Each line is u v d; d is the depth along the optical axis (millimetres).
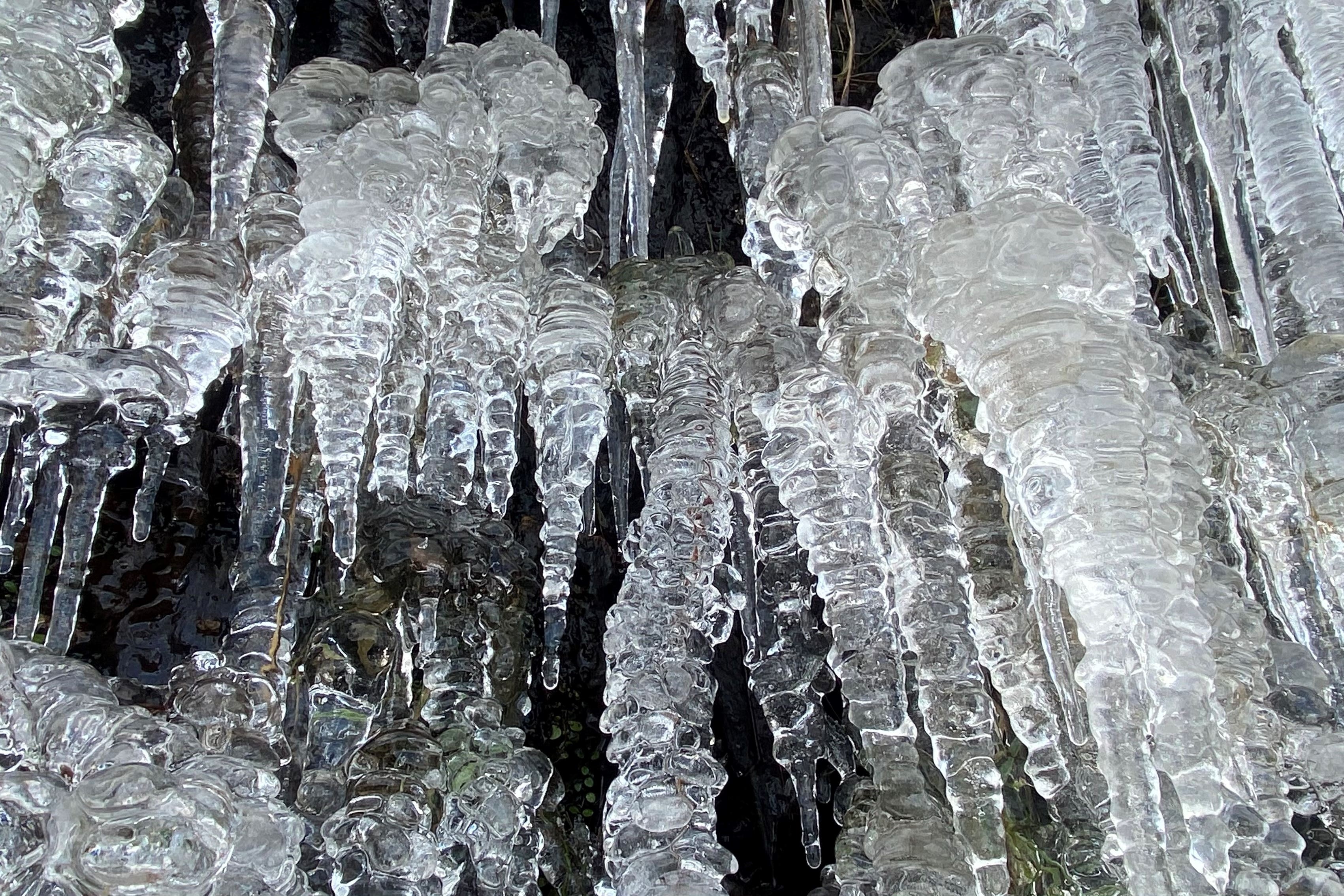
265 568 2502
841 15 4664
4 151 2350
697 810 2346
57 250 2545
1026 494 2258
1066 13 3227
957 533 2584
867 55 4664
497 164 2869
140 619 3279
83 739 1975
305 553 2820
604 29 4488
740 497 3049
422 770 2508
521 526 3768
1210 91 3467
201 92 3375
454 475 2791
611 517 3967
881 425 2553
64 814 1722
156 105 3779
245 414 2553
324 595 2900
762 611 2836
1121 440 2205
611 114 4438
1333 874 2291
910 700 2936
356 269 2453
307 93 2631
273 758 2361
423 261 2699
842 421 2529
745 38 3572
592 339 2805
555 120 2887
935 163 2848
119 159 2637
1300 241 3201
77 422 2301
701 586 2604
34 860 1702
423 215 2625
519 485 3875
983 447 2781
